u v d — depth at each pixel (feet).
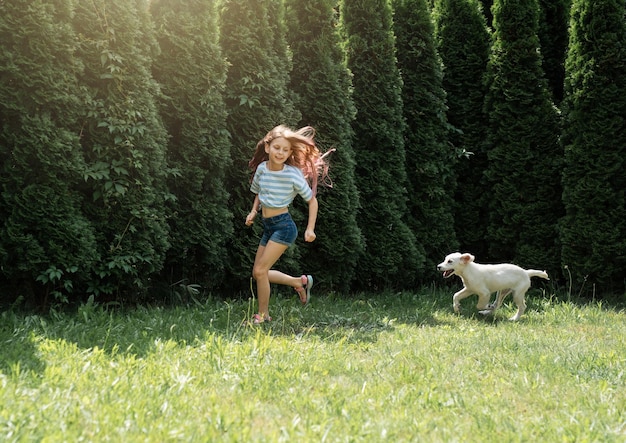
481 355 13.78
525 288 19.63
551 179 24.47
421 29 24.41
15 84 15.31
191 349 12.82
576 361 13.26
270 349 13.19
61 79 15.58
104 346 12.75
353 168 22.27
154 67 18.25
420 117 24.79
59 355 11.69
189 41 18.29
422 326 17.56
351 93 22.57
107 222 16.85
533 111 24.45
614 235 22.88
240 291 20.80
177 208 18.71
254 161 18.25
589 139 23.08
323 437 8.51
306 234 17.12
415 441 8.72
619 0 22.85
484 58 25.68
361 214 23.53
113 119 16.43
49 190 15.61
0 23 14.70
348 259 22.16
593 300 22.86
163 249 17.71
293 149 17.25
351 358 13.16
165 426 8.61
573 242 23.54
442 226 25.34
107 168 16.55
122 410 9.06
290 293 21.35
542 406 10.44
